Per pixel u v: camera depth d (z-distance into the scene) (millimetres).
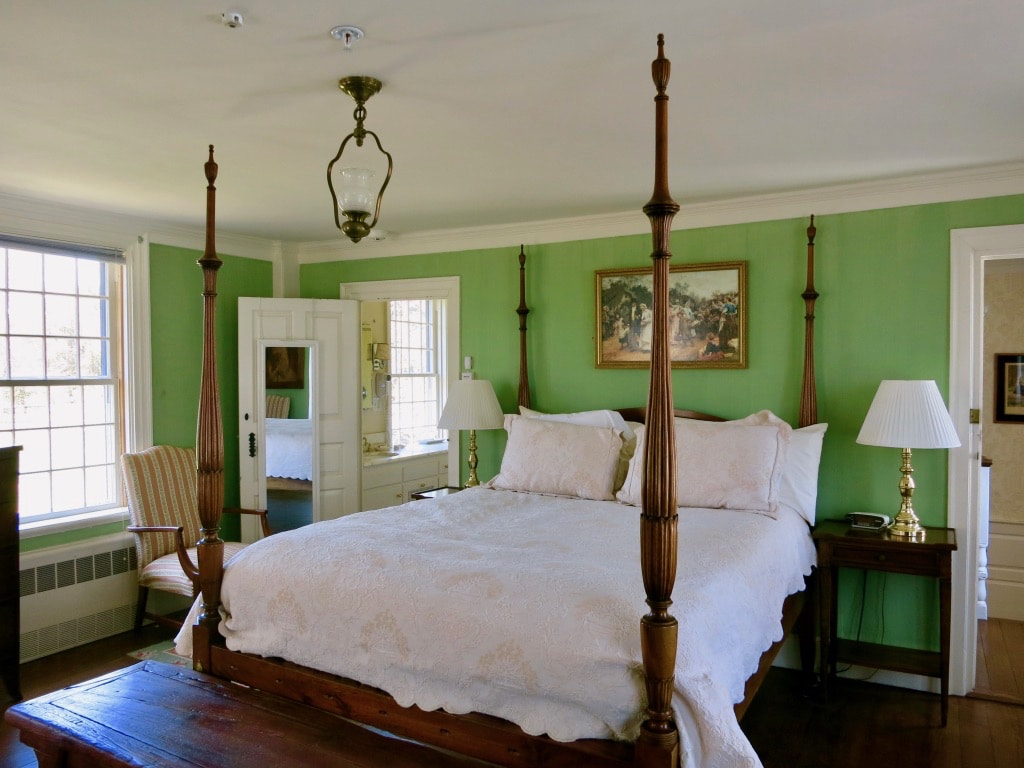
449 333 4812
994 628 4199
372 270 5109
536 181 3490
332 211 4152
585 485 3625
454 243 4766
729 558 2451
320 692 2303
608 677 1833
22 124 2637
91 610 4027
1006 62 2125
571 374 4422
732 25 1878
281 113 2531
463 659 2023
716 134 2791
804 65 2145
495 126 2678
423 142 2873
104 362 4258
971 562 3363
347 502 5125
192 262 4730
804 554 3199
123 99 2395
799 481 3443
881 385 3309
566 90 2326
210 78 2223
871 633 3566
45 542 3865
